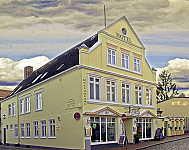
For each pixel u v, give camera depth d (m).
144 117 25.23
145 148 19.41
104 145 20.02
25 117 28.45
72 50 26.67
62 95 21.39
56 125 21.91
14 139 31.19
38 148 24.08
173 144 21.56
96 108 20.00
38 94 25.86
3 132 35.47
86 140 18.59
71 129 19.89
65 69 21.92
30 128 26.95
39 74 30.81
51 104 22.95
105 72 21.27
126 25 24.89
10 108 33.62
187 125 39.81
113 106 21.61
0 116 39.31
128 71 24.11
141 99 25.56
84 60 19.75
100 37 21.72
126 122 23.64
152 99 27.20
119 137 21.45
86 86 19.52
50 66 29.05
